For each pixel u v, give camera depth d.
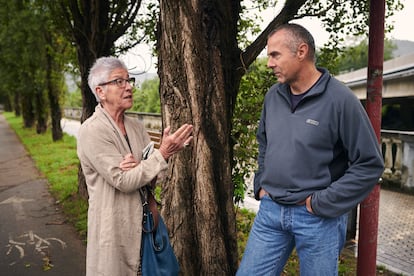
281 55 1.88
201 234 2.48
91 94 5.52
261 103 3.14
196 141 2.43
